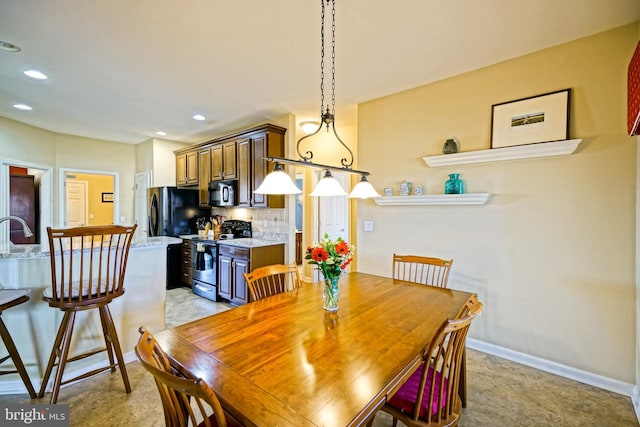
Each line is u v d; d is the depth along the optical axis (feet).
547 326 7.99
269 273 7.14
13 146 14.24
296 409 2.97
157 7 6.20
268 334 4.70
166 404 3.41
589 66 7.33
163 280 9.29
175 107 12.41
